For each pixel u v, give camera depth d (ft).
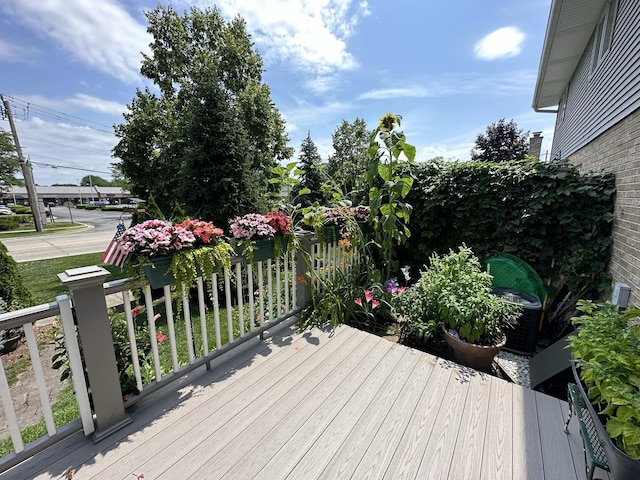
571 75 19.38
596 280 9.41
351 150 60.70
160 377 5.69
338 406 5.54
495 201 11.45
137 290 5.08
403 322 8.96
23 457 4.11
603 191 9.36
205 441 4.71
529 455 4.59
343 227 10.74
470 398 5.85
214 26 31.76
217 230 6.21
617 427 3.37
